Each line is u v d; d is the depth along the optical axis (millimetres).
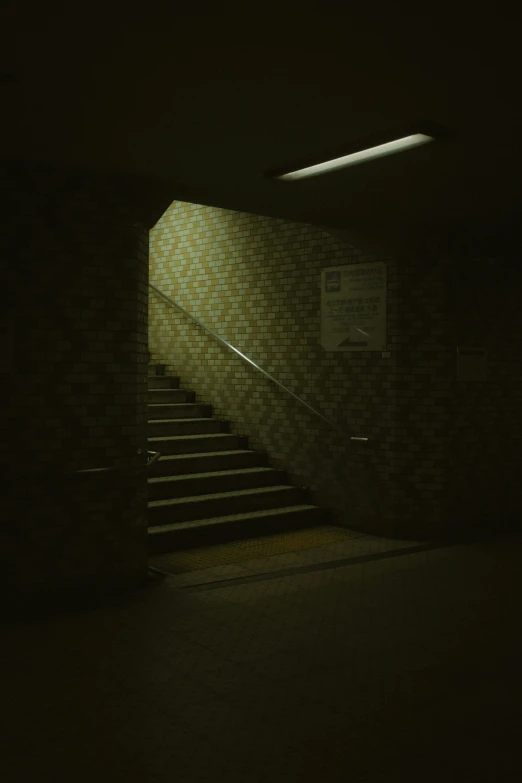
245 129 5070
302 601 6098
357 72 4125
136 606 5922
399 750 3707
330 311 8945
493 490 8945
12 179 5773
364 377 8641
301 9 3436
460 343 8547
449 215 7793
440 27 3613
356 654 4965
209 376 10438
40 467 5883
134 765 3535
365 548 7926
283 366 9508
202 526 7906
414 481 8359
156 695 4301
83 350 6094
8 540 5742
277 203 7191
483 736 3861
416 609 5910
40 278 5887
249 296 9930
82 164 5910
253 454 9570
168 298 10789
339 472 8891
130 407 6336
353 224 7945
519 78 4207
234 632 5359
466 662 4848
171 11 3459
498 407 8992
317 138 5250
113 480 6230
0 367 5699
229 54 3912
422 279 8344
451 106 4641
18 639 5176
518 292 9219
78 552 6062
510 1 3363
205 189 6711
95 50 3869
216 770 3502
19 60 3986
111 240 6246
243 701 4238
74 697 4262
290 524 8703
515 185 6508
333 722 3998
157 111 4730
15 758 3588
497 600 6152
